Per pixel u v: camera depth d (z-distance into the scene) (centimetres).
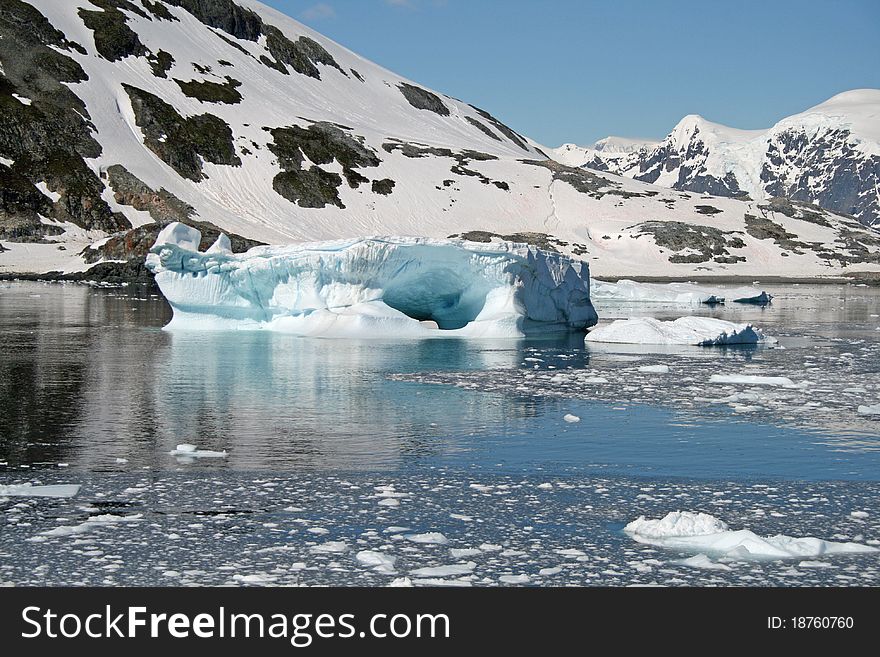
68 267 7388
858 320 4281
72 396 1781
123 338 2869
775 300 6272
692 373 2214
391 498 1089
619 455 1338
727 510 1058
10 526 966
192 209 9769
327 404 1734
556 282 3231
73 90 10538
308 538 941
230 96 12331
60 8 11806
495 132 17150
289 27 16150
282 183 11000
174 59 12425
